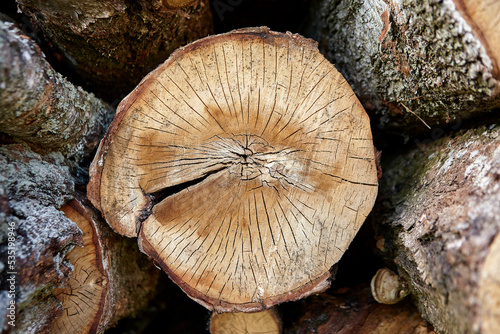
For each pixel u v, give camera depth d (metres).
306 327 0.85
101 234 0.80
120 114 0.75
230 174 0.76
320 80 0.75
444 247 0.71
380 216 0.84
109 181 0.76
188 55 0.74
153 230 0.76
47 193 0.76
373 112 0.88
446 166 0.78
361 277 0.90
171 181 0.76
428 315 0.78
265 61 0.75
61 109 0.75
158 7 0.77
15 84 0.69
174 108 0.75
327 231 0.76
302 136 0.76
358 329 0.83
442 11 0.70
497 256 0.66
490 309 0.66
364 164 0.76
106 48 0.81
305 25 0.98
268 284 0.77
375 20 0.78
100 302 0.79
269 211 0.76
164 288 0.96
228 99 0.75
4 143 0.75
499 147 0.72
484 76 0.70
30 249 0.71
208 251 0.76
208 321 0.89
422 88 0.78
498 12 0.69
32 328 0.73
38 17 0.79
